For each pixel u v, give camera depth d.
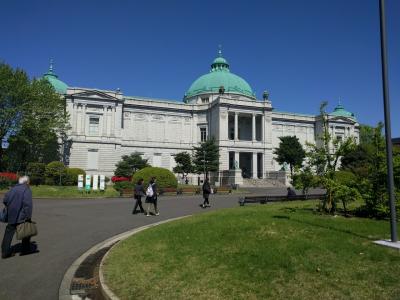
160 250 11.59
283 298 7.47
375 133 17.42
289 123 97.94
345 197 17.34
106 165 75.69
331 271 8.77
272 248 10.68
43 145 61.25
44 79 62.53
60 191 37.66
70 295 8.85
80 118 75.31
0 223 18.89
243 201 27.27
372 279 8.24
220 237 12.48
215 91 95.88
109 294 8.31
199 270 9.34
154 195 23.41
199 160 67.56
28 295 8.80
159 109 86.94
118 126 78.25
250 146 82.62
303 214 17.44
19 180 12.52
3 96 54.34
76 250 13.56
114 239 15.72
